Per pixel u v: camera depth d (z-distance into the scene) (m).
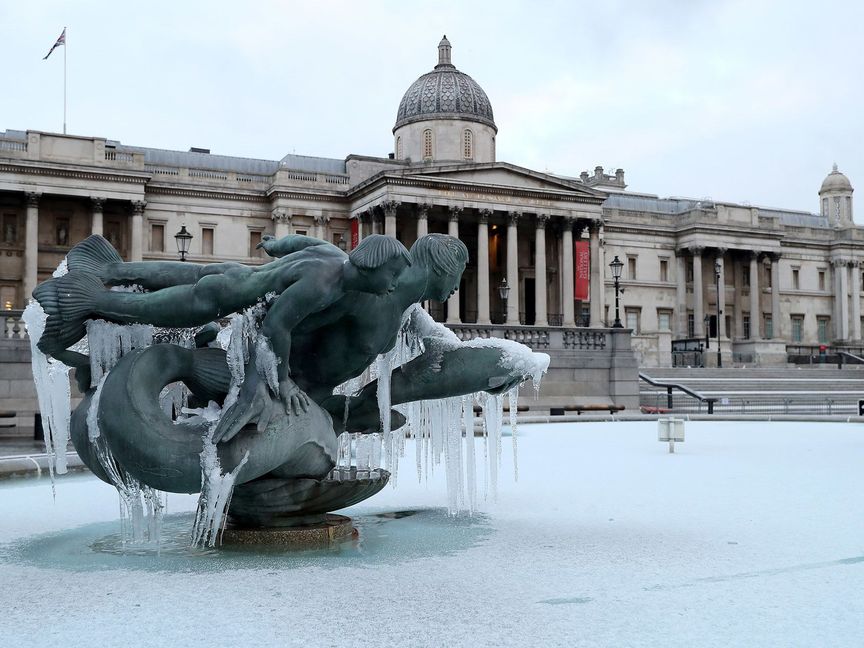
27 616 6.12
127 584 7.07
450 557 8.20
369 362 8.74
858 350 103.62
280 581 7.19
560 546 8.74
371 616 6.12
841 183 115.00
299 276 7.84
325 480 8.71
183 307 8.02
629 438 23.17
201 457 7.77
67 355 8.32
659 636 5.64
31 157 66.12
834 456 18.09
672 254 94.44
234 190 75.19
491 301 81.38
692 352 82.81
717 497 12.21
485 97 84.44
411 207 73.38
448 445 10.95
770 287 99.94
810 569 7.64
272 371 7.89
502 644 5.49
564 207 77.25
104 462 8.10
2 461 14.57
